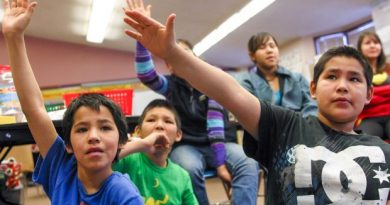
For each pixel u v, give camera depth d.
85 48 7.57
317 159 0.85
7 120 1.28
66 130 0.92
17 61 0.90
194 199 1.32
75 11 5.75
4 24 0.89
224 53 7.47
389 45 4.44
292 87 1.91
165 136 1.27
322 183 0.83
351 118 0.92
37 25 6.44
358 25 5.83
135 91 2.21
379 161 0.86
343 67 0.92
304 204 0.83
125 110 1.44
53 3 5.39
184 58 0.78
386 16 4.55
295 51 6.68
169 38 0.74
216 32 6.11
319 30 6.17
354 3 4.94
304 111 1.80
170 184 1.26
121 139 0.95
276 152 0.90
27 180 3.31
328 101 0.91
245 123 0.90
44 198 3.22
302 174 0.84
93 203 0.86
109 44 7.45
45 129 0.94
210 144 1.68
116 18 5.76
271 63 1.95
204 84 0.81
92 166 0.85
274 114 0.91
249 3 4.83
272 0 4.69
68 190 0.90
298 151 0.87
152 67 1.71
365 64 0.94
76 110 0.89
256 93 1.88
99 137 0.86
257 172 1.54
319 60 0.98
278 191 0.87
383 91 1.89
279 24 5.70
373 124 1.88
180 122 1.59
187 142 1.67
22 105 0.92
